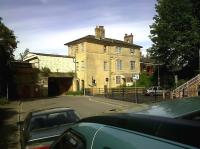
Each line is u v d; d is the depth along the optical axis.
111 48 59.03
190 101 2.37
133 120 1.99
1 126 19.97
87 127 2.59
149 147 1.67
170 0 48.19
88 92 54.09
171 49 48.31
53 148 3.39
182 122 1.63
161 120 1.77
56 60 54.78
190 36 45.00
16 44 41.47
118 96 43.06
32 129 8.82
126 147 1.86
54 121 9.20
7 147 13.62
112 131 2.13
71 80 56.69
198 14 47.59
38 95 51.41
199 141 1.40
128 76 61.09
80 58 56.19
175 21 47.34
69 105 31.84
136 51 63.69
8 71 44.16
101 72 57.09
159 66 54.97
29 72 50.53
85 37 54.78
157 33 49.03
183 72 51.78
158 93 45.72
